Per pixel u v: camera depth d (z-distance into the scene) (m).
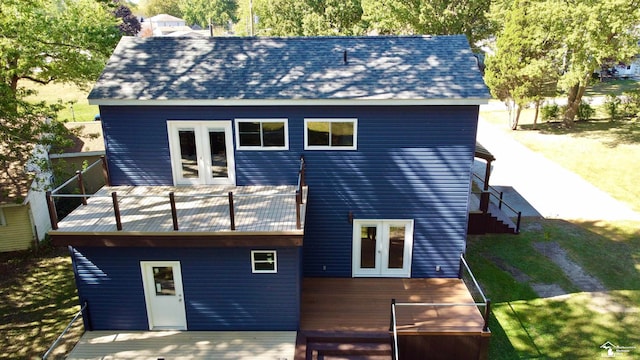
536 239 17.36
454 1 30.05
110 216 10.91
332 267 13.49
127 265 10.88
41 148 17.89
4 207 15.46
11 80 18.22
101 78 12.16
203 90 11.76
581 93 32.81
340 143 12.20
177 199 11.96
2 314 12.91
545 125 34.88
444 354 11.13
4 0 15.72
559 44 29.09
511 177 23.86
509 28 29.69
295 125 12.02
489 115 38.94
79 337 11.72
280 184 12.69
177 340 11.05
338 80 12.09
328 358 10.52
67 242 10.12
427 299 12.41
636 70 50.81
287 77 12.22
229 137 12.20
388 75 12.22
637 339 11.96
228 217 10.82
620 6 25.53
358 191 12.64
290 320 11.28
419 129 11.97
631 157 26.73
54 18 17.70
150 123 12.02
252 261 10.81
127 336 11.22
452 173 12.40
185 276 10.99
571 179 23.66
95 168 21.05
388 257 13.44
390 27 32.47
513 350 11.58
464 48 13.22
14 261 15.88
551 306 13.33
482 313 11.73
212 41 13.66
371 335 10.89
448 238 13.14
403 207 12.79
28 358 11.07
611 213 19.70
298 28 37.44
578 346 11.71
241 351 10.60
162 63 12.75
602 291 14.09
